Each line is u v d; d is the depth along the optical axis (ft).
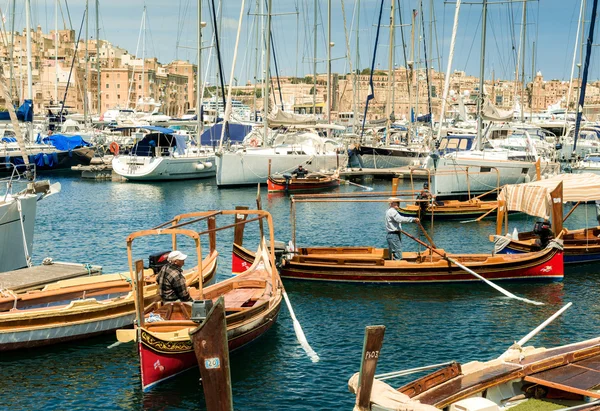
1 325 50.29
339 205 144.05
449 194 139.23
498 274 74.02
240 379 47.98
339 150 200.13
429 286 73.41
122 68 593.01
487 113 153.17
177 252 50.72
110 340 54.90
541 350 38.91
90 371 49.24
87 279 60.59
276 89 610.24
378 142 238.27
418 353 53.52
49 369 49.49
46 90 525.34
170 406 43.47
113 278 61.67
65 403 44.24
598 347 39.32
